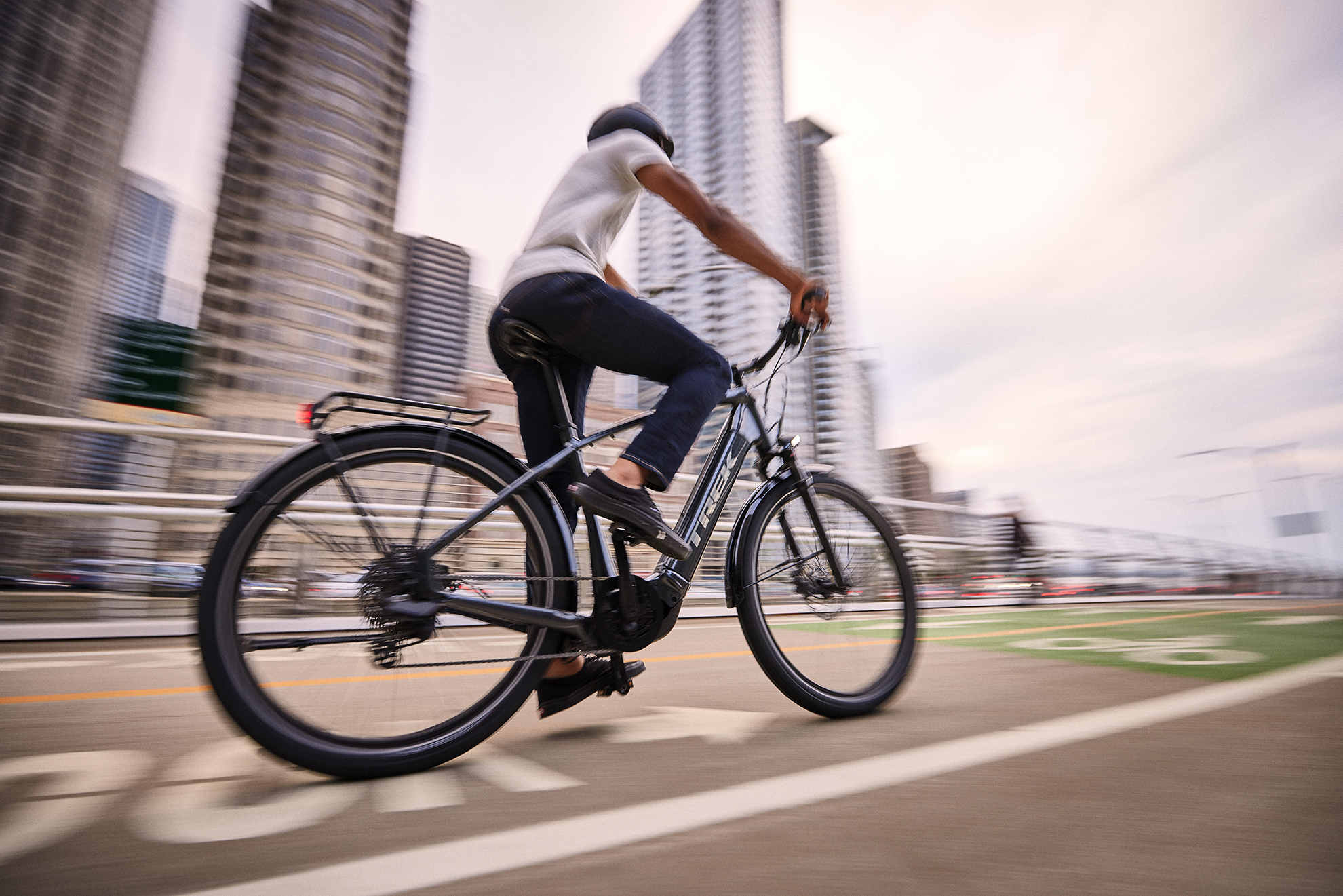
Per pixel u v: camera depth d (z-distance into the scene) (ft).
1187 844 3.23
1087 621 17.43
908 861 3.04
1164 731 5.38
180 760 4.84
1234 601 34.83
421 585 4.68
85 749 5.17
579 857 3.08
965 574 31.94
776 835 3.34
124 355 76.74
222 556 4.17
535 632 5.18
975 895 2.73
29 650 11.71
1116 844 3.23
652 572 5.63
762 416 6.79
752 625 6.10
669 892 2.73
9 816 3.66
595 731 5.75
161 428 14.65
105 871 2.93
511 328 5.21
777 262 5.81
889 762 4.60
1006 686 7.69
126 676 8.83
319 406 4.73
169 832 3.42
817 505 6.95
